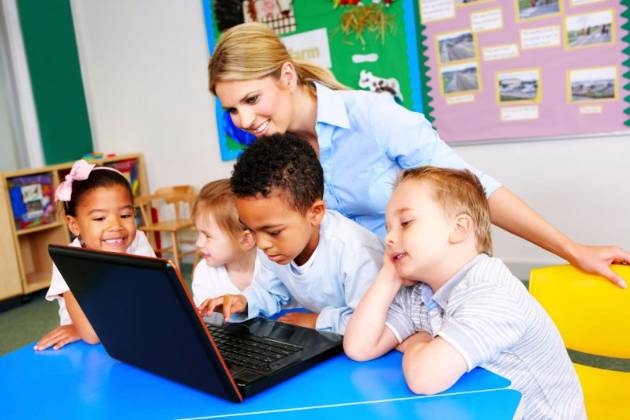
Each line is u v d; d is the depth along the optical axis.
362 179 1.33
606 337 1.17
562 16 2.86
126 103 4.39
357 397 0.81
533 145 3.08
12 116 4.15
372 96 1.29
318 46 3.54
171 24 4.05
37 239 4.07
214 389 0.84
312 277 1.15
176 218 3.99
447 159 1.27
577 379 1.01
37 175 3.82
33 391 0.94
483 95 3.14
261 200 0.95
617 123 2.85
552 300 1.22
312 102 1.30
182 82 4.11
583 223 3.04
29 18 4.15
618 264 1.18
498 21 3.01
